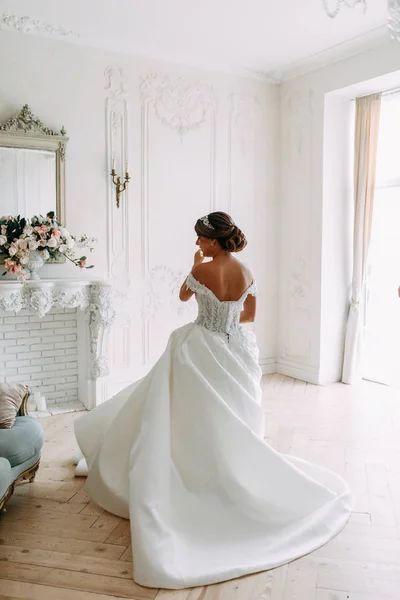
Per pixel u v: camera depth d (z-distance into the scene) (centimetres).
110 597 238
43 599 236
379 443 427
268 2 448
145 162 562
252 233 642
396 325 611
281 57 582
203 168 601
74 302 480
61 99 513
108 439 323
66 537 289
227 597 238
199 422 297
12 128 484
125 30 510
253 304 336
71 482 358
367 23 491
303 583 248
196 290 323
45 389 527
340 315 622
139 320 571
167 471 288
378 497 333
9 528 298
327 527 291
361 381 626
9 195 488
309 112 605
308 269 621
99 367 504
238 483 290
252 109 630
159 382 305
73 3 452
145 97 557
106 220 545
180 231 591
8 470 292
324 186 595
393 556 270
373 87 557
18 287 455
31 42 495
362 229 596
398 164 585
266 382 625
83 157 528
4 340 504
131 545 280
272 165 651
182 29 508
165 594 241
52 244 468
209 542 272
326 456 400
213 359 314
